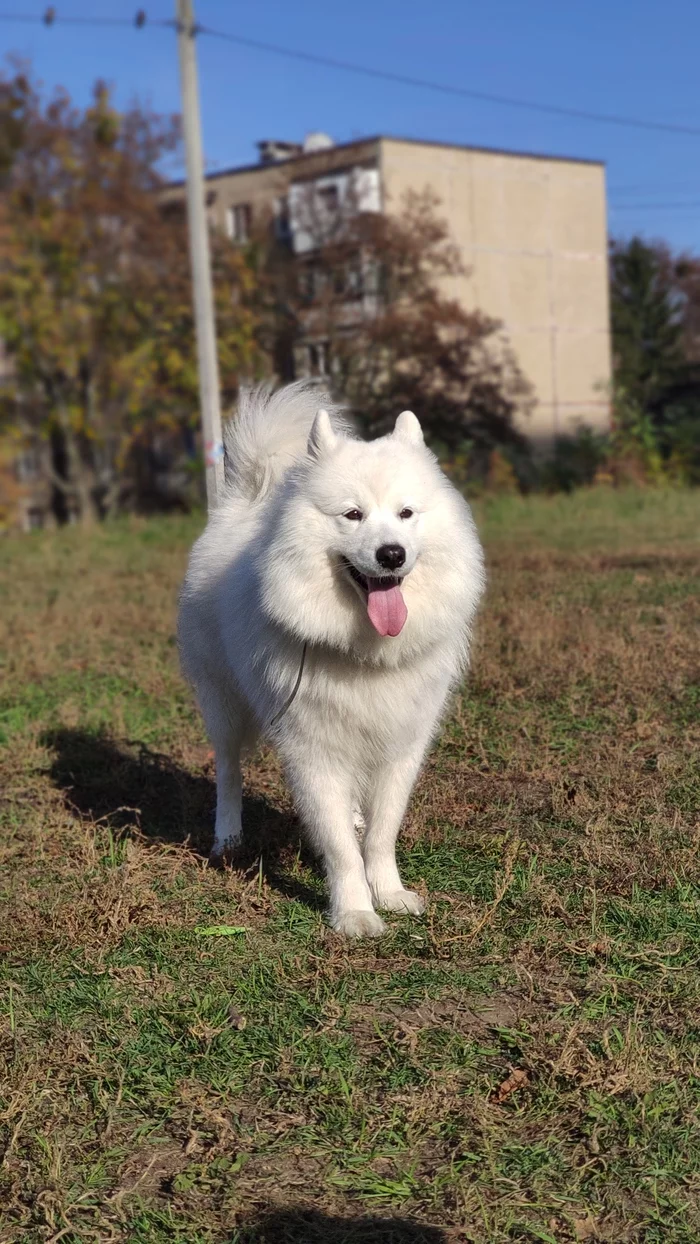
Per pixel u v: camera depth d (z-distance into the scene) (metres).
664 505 22.00
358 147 33.22
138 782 6.55
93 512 33.09
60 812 5.98
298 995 3.87
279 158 40.88
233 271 30.77
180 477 36.88
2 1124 3.24
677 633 8.73
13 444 32.16
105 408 31.77
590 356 39.78
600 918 4.33
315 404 5.33
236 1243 2.71
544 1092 3.20
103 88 28.80
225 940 4.38
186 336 30.70
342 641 4.19
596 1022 3.62
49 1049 3.61
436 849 5.16
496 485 27.48
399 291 29.97
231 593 4.82
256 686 4.69
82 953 4.30
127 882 4.80
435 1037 3.57
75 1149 3.12
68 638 10.38
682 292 64.06
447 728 6.84
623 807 5.38
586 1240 2.69
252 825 5.65
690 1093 3.19
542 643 8.63
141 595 12.98
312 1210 2.82
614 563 13.78
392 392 30.00
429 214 30.28
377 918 4.38
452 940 4.21
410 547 4.02
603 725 6.78
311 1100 3.28
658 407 44.03
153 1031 3.70
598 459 28.55
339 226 30.47
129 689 8.55
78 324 29.91
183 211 32.06
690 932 4.16
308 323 30.77
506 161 36.53
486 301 36.88
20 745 7.17
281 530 4.26
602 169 39.06
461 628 4.55
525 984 3.90
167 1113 3.25
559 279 38.56
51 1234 2.77
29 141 28.75
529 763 6.20
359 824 5.35
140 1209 2.86
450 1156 3.01
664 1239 2.66
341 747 4.42
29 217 29.17
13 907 4.71
